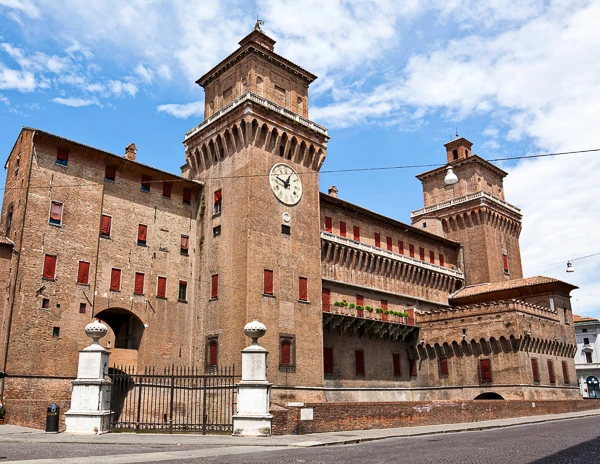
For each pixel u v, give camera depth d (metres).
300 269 51.19
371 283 61.94
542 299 67.19
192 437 25.86
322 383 49.88
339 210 61.16
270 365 45.91
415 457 18.42
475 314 60.72
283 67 55.03
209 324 48.84
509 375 57.59
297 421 28.08
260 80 52.81
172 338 48.72
